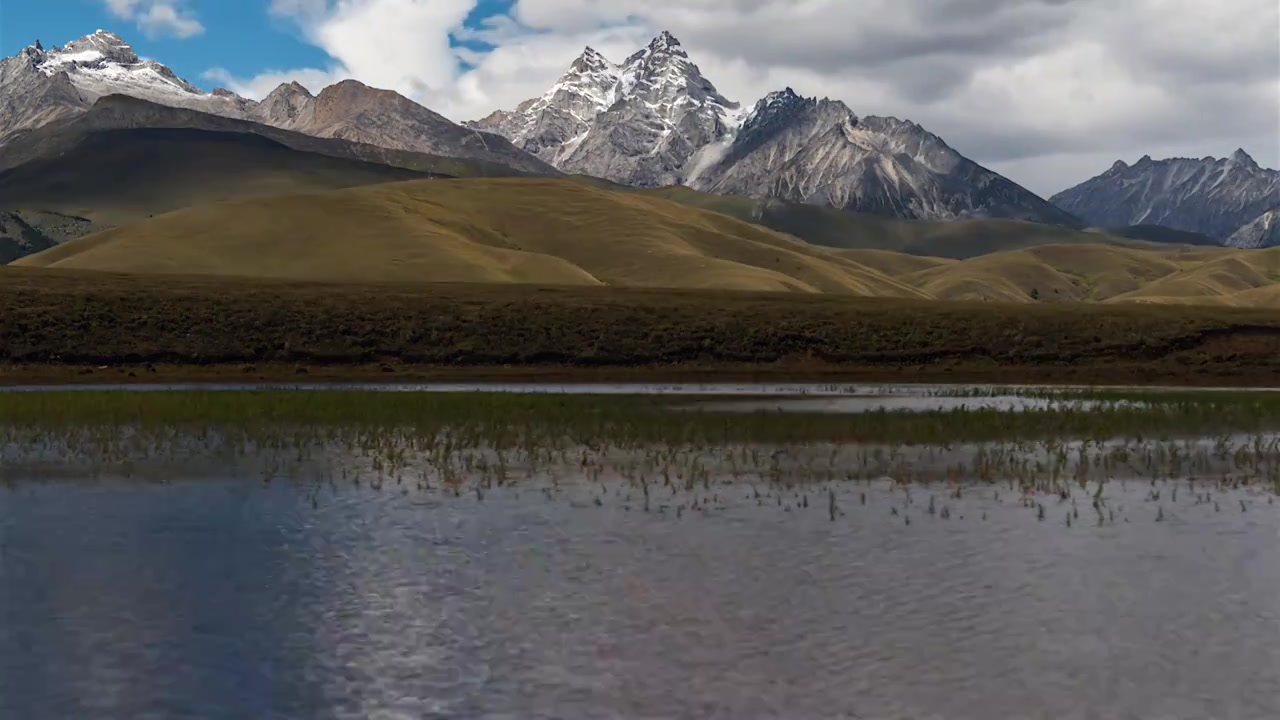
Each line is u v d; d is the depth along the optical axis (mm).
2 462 35719
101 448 38750
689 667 16875
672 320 91938
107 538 24969
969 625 18828
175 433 42812
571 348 86000
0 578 21547
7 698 15547
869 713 15258
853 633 18422
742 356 86500
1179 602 20188
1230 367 85125
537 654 17391
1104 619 19125
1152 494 31031
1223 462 37062
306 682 16203
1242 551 24094
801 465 35688
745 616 19266
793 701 15648
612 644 17844
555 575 21859
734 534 25531
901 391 68625
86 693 15750
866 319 94188
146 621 18844
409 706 15422
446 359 83438
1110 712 15312
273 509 28312
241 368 78562
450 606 19781
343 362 81562
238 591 20641
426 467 35000
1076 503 29547
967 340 90062
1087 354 87812
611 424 46500
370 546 24234
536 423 46750
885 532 25828
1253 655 17453
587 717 15094
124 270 183625
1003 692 15977
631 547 24234
